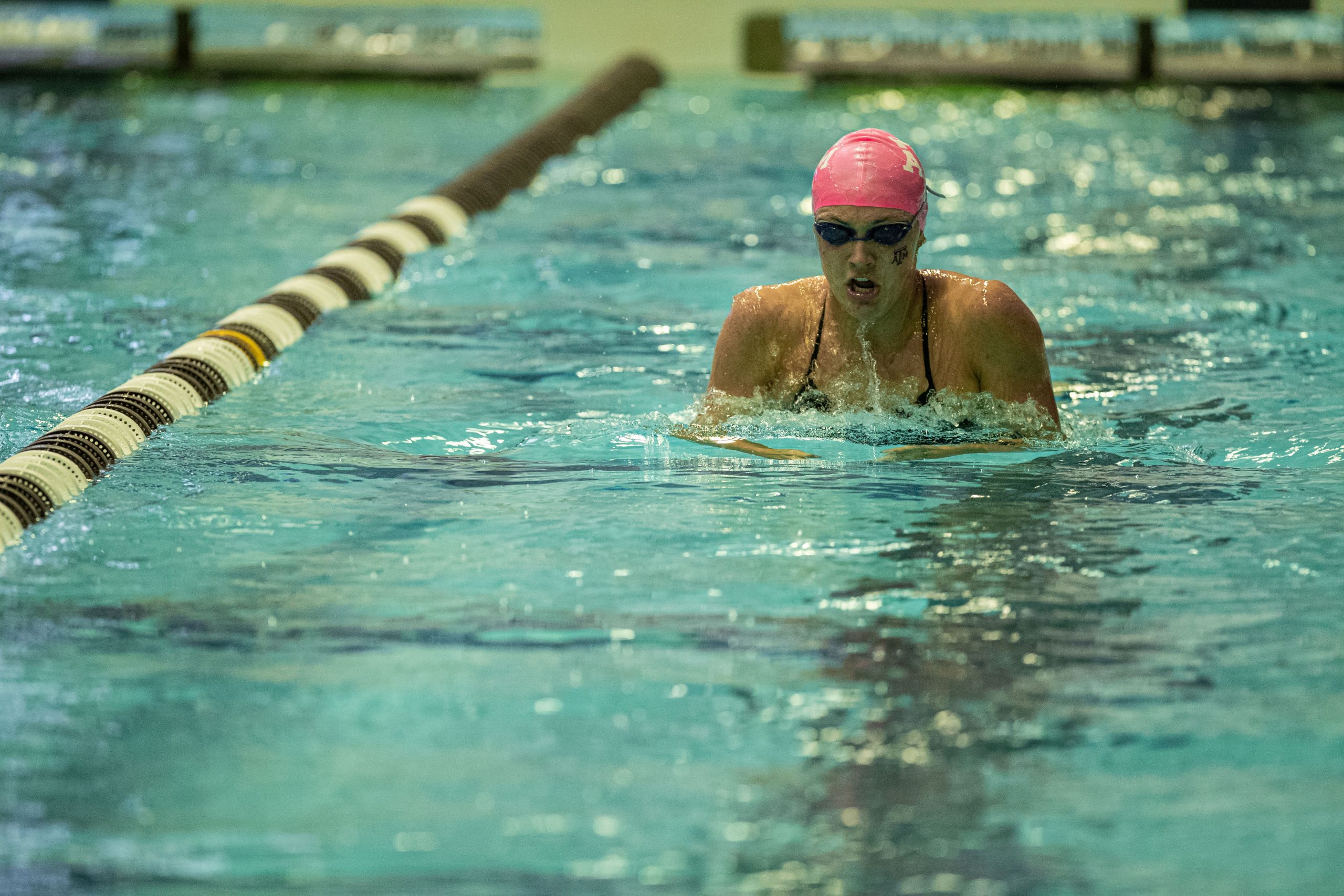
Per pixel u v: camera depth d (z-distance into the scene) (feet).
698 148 85.71
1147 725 20.17
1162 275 53.06
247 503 29.89
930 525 28.17
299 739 19.95
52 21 120.98
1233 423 35.40
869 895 16.38
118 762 19.29
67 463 31.27
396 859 17.04
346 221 63.72
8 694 21.24
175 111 97.25
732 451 33.24
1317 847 17.17
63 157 78.23
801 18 121.80
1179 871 16.75
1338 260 55.26
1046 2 110.01
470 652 22.71
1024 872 16.78
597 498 30.09
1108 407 36.99
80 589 25.26
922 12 116.78
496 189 70.90
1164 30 116.98
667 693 21.31
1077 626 23.47
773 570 25.93
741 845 17.35
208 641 23.13
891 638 23.11
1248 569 25.77
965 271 54.24
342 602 24.68
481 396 38.32
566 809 18.15
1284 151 81.87
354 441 34.47
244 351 41.29
